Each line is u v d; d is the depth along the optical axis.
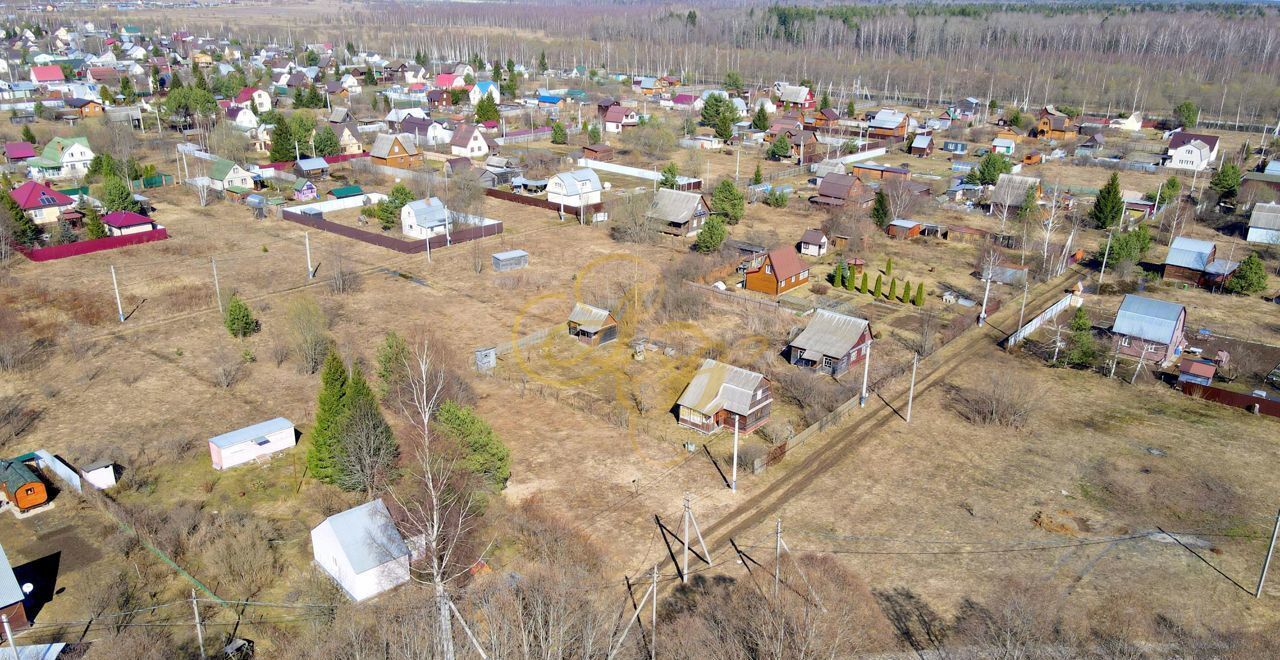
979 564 40.78
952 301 77.19
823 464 50.12
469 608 35.72
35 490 43.28
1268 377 61.22
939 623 36.56
